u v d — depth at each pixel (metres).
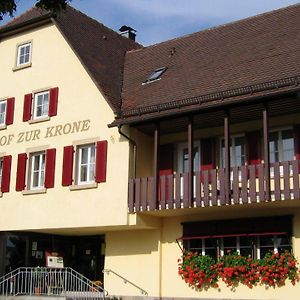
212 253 18.33
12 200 21.56
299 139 17.30
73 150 20.30
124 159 18.92
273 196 15.63
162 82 20.47
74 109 20.70
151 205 17.80
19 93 22.69
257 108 16.83
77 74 21.03
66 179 20.11
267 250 17.30
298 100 16.06
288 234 16.88
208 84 18.58
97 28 24.73
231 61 19.50
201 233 18.45
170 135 19.98
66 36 21.52
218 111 17.11
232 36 21.52
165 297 18.84
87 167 20.12
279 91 15.38
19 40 23.42
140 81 21.59
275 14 21.36
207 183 16.81
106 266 20.53
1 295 19.84
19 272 19.91
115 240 20.53
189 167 17.20
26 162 21.55
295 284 16.44
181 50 22.59
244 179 16.11
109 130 19.55
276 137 17.83
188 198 17.03
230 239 18.08
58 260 19.62
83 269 22.52
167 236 19.30
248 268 17.25
